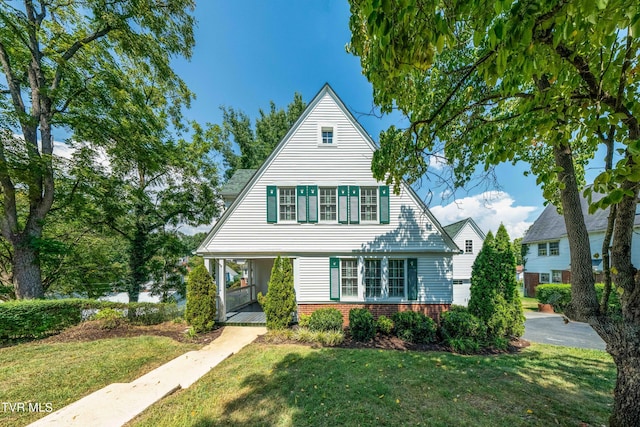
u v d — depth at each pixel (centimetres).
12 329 726
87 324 849
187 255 1623
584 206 1850
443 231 991
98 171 1170
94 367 557
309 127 1032
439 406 390
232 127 2392
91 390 469
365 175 1023
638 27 161
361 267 994
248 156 2442
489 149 400
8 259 1109
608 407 388
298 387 454
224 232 991
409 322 775
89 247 1334
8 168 841
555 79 273
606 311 323
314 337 737
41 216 980
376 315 970
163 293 1472
